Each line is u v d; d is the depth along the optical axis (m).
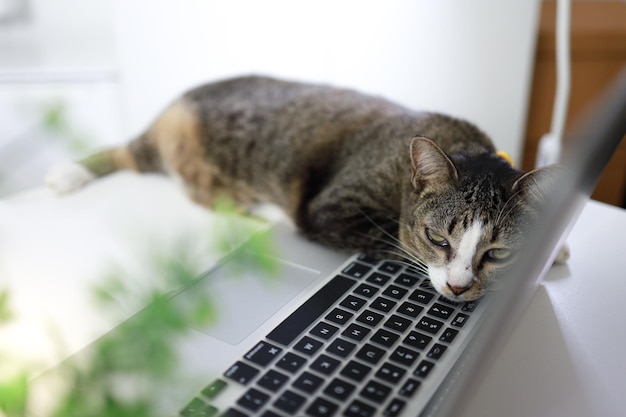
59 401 0.25
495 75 1.06
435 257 0.66
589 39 1.12
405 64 1.08
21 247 0.66
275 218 0.86
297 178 0.90
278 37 1.08
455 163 0.68
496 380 0.50
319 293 0.59
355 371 0.48
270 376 0.47
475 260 0.63
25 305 0.55
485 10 1.02
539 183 0.58
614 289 0.62
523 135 1.18
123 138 0.99
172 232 0.47
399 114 0.87
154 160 0.94
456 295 0.60
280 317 0.55
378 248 0.70
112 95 1.01
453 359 0.49
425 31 1.05
